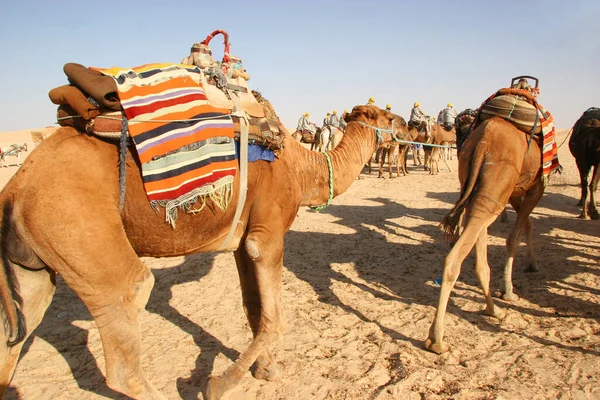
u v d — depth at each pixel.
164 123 3.09
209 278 7.21
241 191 3.52
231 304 6.17
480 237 5.38
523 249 8.27
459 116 7.96
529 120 5.32
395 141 5.16
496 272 7.13
